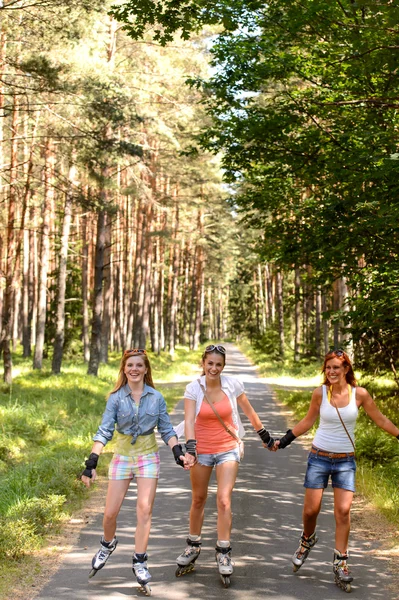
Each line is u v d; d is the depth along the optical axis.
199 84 12.93
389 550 6.22
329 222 11.67
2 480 9.07
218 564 5.33
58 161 25.50
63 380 22.52
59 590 5.11
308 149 12.34
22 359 38.59
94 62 18.81
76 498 8.22
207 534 6.81
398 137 10.60
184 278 64.19
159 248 49.06
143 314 38.94
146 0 9.23
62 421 15.91
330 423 5.48
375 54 9.16
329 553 6.17
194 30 9.93
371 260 12.26
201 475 5.59
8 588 5.11
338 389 5.51
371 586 5.28
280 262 15.34
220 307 117.31
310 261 14.45
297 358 37.41
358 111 11.93
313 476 5.50
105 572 5.57
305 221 14.53
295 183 15.80
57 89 15.56
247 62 12.24
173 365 40.53
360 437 11.05
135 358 5.38
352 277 13.16
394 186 10.09
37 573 5.50
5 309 21.97
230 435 5.66
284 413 18.20
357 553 6.15
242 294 85.50
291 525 7.14
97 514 7.55
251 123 12.17
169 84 28.23
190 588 5.21
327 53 10.51
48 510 7.19
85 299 39.00
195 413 5.62
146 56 27.73
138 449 5.37
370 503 8.12
